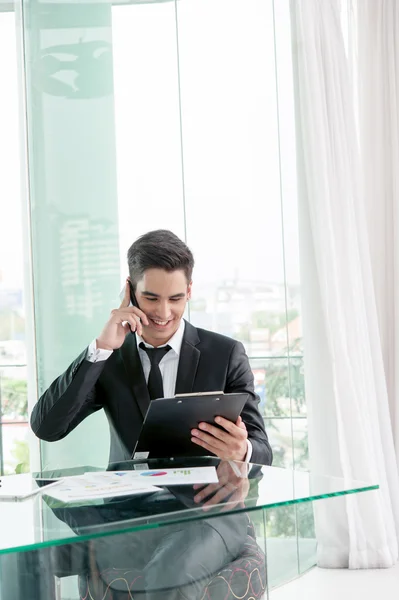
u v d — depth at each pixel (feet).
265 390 11.21
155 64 10.77
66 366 10.27
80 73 10.48
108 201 10.50
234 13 11.14
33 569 4.66
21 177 10.43
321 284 11.02
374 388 11.30
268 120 11.27
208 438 5.65
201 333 6.97
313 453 11.09
